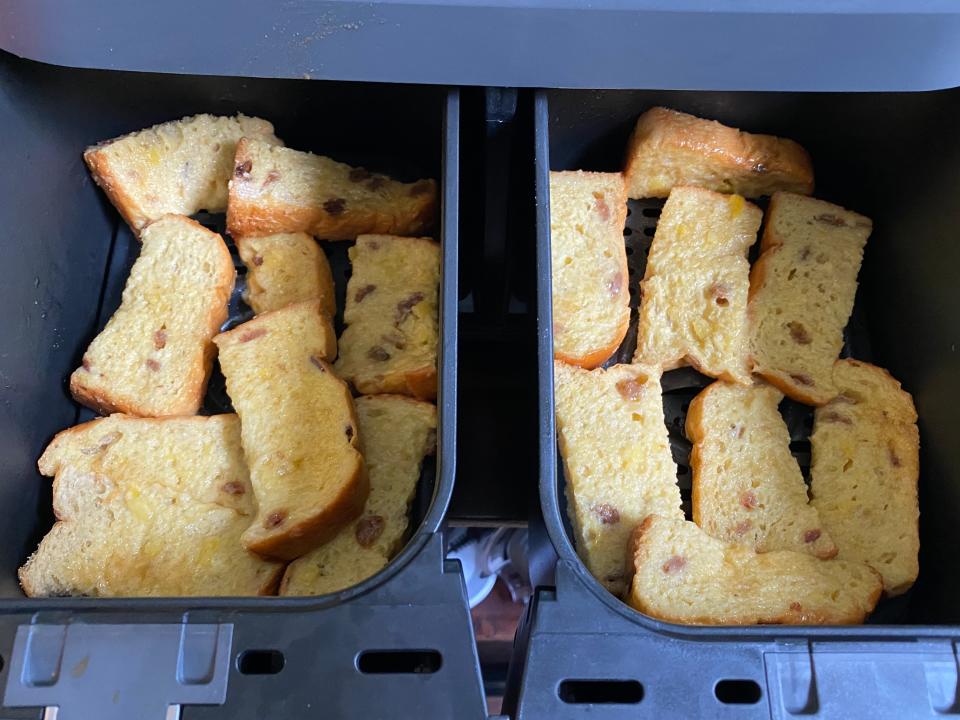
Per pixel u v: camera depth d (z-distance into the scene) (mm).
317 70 306
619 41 291
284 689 240
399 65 303
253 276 394
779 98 372
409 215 401
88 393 367
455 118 309
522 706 236
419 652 253
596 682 252
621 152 406
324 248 417
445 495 258
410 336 377
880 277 390
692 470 360
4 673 240
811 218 396
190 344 374
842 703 237
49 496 358
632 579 315
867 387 364
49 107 358
